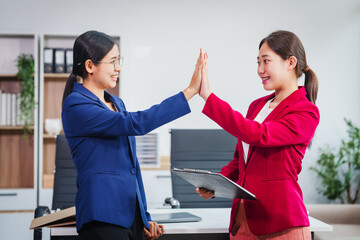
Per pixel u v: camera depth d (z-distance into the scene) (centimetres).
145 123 157
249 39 492
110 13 482
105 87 168
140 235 165
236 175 202
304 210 169
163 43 486
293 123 167
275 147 170
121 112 158
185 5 488
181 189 317
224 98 489
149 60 485
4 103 451
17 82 468
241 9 492
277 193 167
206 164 321
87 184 154
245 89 491
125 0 483
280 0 495
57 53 449
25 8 474
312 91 182
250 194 157
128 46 483
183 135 324
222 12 490
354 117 498
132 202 158
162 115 160
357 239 312
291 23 496
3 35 460
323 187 491
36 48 446
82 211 153
